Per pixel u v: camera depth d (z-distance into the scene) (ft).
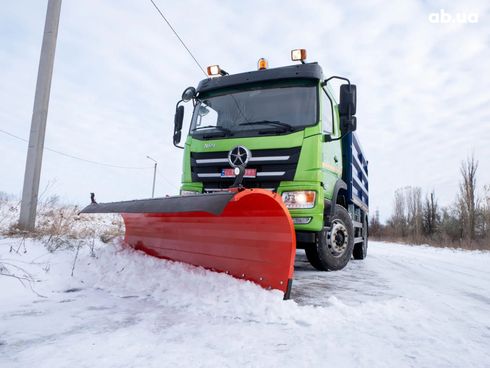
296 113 14.49
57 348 5.59
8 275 10.01
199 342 6.01
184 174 15.69
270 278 8.88
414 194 136.26
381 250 44.50
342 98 14.57
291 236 8.75
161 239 12.62
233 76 16.61
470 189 90.27
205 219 10.78
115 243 14.16
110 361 5.11
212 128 15.99
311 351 5.69
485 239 77.82
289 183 13.16
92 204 12.36
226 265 10.03
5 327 6.67
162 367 4.92
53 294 9.55
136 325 6.88
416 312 8.29
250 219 9.48
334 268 16.03
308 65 15.16
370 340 6.27
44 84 19.75
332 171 15.66
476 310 8.76
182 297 8.75
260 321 7.35
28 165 18.67
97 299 9.04
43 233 17.29
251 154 13.82
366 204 28.22
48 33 20.45
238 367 4.99
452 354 5.66
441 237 96.43
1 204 21.75
